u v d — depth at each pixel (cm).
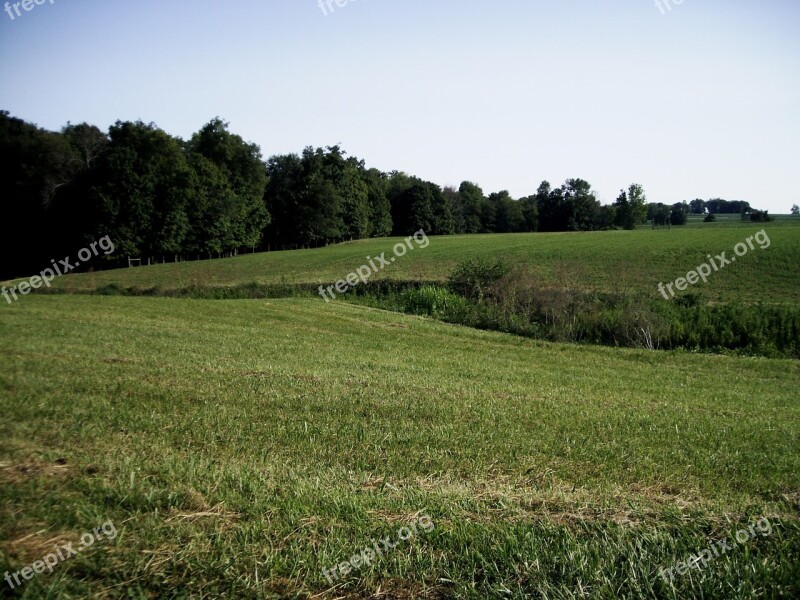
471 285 3177
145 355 1212
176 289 3591
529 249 5484
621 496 570
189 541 432
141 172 5334
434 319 2789
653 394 1255
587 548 446
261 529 454
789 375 1725
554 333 2434
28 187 5069
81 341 1337
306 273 4472
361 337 2031
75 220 5128
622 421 919
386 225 8938
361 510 496
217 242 6669
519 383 1277
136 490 503
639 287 3338
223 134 7931
